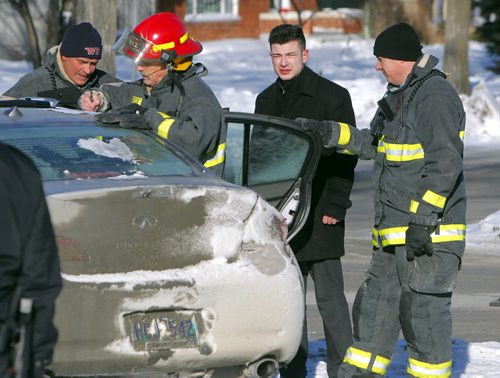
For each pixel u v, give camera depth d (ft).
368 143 40.47
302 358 41.06
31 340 23.95
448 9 167.02
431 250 36.09
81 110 42.78
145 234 31.50
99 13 114.52
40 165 33.86
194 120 39.22
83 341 30.42
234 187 33.60
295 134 41.16
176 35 40.47
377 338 38.75
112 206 31.35
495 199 99.25
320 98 42.37
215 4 268.21
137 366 31.14
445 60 168.45
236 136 42.19
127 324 31.01
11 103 40.29
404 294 37.29
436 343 36.96
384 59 37.29
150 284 31.17
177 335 31.53
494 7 221.05
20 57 215.51
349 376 39.01
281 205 40.93
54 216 30.68
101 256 30.91
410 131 36.94
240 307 32.24
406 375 42.60
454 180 35.76
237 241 32.68
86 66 49.32
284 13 274.36
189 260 31.99
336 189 41.75
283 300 32.94
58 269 24.29
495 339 51.01
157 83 41.29
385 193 37.83
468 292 62.23
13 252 23.31
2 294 23.45
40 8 217.15
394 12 276.62
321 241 41.81
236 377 33.01
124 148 35.86
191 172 35.35
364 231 84.38
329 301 42.32
